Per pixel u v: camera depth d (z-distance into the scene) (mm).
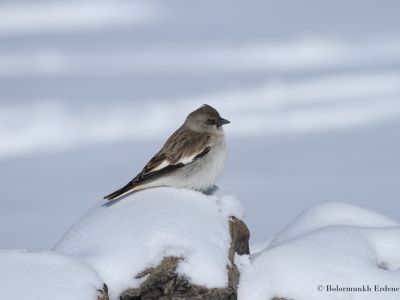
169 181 9883
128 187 9406
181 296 7902
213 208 9062
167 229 8297
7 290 7348
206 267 7977
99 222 8656
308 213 10078
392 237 9039
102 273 7941
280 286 8125
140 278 7965
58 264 7734
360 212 9992
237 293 8164
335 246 8602
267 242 10391
